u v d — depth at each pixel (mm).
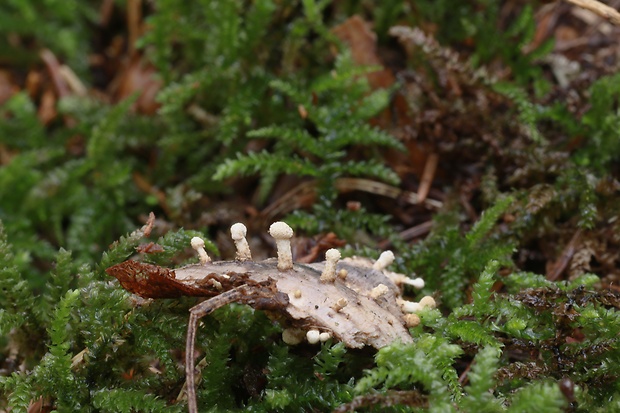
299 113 414
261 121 422
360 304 352
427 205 406
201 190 419
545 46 411
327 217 395
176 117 430
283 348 353
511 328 354
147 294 354
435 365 346
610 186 383
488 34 420
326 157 401
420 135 409
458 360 366
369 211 410
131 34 482
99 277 364
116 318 357
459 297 372
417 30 406
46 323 364
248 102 415
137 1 478
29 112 447
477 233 376
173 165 430
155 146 438
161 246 357
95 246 416
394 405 345
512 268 377
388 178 397
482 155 404
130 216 428
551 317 357
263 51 424
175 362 357
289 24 427
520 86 410
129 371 362
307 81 422
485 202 395
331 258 353
